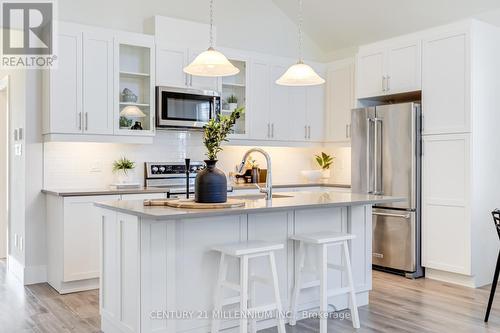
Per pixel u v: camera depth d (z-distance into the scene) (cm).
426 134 463
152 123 488
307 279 349
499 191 455
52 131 430
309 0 584
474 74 431
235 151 593
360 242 380
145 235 272
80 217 416
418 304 377
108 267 309
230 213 269
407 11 526
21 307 371
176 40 508
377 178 491
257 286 322
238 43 593
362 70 529
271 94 579
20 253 461
